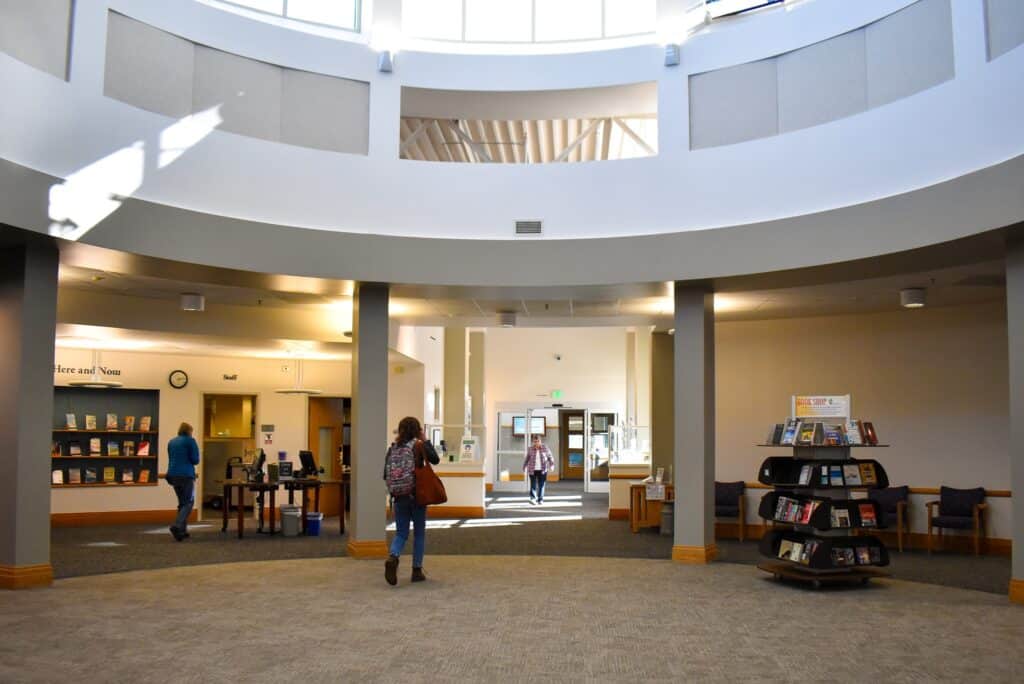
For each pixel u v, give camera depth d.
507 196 10.12
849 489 8.57
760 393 12.91
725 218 9.50
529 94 10.52
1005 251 7.83
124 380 14.70
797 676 5.19
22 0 7.66
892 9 8.54
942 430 11.60
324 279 9.60
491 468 24.22
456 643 5.92
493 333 24.97
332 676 5.09
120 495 14.56
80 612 6.82
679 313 9.91
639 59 10.11
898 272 8.97
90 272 9.80
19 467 7.80
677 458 9.89
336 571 9.00
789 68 9.31
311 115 9.88
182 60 9.04
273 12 10.23
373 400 10.06
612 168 9.99
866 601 7.60
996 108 7.58
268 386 15.65
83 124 8.06
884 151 8.49
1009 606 7.40
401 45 10.52
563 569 9.25
